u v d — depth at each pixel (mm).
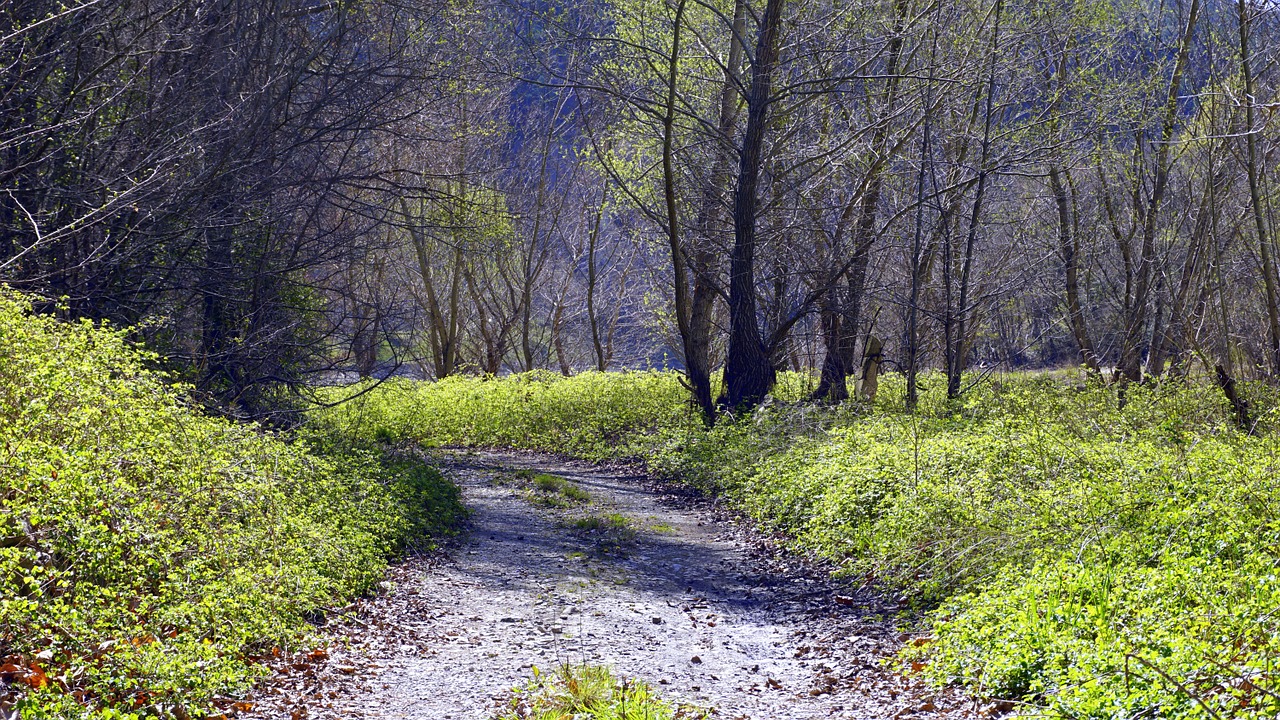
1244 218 24375
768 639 9203
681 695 7227
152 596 6590
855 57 24328
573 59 24219
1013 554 9219
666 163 22188
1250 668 5195
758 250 24656
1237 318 30172
